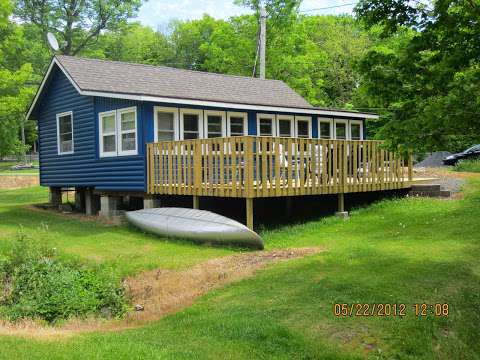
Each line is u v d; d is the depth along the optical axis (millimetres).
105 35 44344
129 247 11336
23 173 34188
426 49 7715
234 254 10289
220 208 14984
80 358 5273
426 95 7676
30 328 7312
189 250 10859
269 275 8406
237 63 34594
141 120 14141
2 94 23500
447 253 8969
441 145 7395
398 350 5922
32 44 39250
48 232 13195
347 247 9992
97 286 9117
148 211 13516
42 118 19203
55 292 8867
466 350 6215
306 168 12859
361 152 14242
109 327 7473
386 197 15172
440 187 14820
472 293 7273
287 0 32344
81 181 16984
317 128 18516
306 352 5707
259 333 6039
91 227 14016
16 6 37938
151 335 6383
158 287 8836
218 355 5484
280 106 16578
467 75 7297
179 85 16797
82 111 16688
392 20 7789
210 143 12094
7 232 13219
